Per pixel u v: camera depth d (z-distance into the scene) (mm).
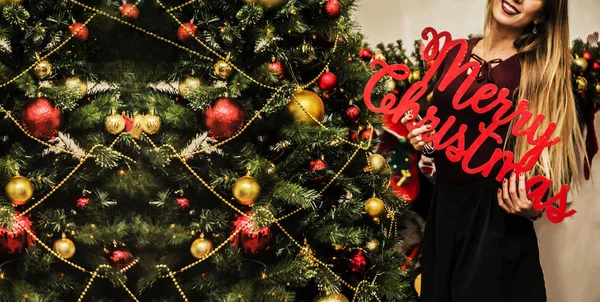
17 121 1871
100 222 1895
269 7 1892
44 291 1883
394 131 2525
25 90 1786
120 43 1956
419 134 1943
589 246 2732
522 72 1911
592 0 2783
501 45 1980
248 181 1855
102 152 1804
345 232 1979
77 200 1925
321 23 1978
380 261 2080
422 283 2100
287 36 2020
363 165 2100
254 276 1992
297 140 1924
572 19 2791
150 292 1999
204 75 1973
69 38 1825
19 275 1907
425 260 2096
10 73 1846
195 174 1879
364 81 2078
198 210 2008
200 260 1899
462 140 1855
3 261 1919
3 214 1758
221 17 1950
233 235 1882
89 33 1904
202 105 1861
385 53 2449
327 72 1985
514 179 1843
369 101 1919
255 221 1868
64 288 1883
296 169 2031
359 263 2051
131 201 1972
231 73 1927
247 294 1907
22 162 1826
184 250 1986
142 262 1946
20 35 1889
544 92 1904
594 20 2787
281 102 1901
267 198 1920
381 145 2537
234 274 2010
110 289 1993
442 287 2002
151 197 1965
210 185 1940
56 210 1855
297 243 1972
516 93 1914
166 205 1903
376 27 2709
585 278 2736
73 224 1854
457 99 1843
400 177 2551
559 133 1910
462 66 1851
